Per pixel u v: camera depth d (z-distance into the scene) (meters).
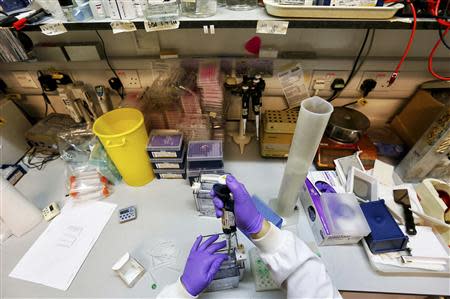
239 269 0.72
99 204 0.98
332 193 0.87
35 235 0.89
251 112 1.17
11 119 1.15
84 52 1.06
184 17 0.75
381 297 0.90
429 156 0.91
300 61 1.05
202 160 0.94
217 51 1.08
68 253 0.83
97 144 1.03
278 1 0.70
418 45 1.02
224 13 0.77
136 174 1.01
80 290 0.74
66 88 1.10
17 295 0.74
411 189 0.91
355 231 0.76
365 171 0.96
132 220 0.92
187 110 1.08
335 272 0.75
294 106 1.20
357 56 1.04
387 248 0.77
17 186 1.06
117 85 1.15
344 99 1.19
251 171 1.10
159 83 1.11
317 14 0.70
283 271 0.61
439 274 0.74
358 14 0.69
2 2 0.78
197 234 0.87
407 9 0.69
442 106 0.95
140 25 0.74
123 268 0.75
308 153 0.71
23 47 0.97
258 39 1.04
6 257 0.83
